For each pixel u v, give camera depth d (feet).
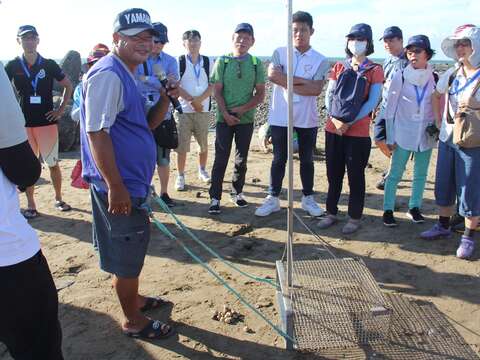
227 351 10.93
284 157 19.08
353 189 17.16
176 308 12.71
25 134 6.77
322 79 18.28
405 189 22.84
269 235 17.60
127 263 10.37
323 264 13.20
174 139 18.06
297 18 17.54
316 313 10.82
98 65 9.39
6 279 6.81
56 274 14.78
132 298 11.05
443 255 15.56
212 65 22.39
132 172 10.00
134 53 9.59
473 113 14.08
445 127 15.40
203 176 24.54
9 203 6.78
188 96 21.57
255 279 13.47
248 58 19.01
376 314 10.78
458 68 15.02
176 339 11.39
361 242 16.76
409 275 14.28
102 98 9.08
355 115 15.89
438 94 15.92
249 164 28.02
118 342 11.30
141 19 9.34
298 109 18.38
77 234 17.95
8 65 18.70
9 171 6.70
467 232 15.31
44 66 18.85
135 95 9.82
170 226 18.49
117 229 10.11
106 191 9.97
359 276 12.44
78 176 16.69
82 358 10.74
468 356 10.52
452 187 15.89
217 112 19.30
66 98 19.57
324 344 10.69
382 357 10.57
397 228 17.95
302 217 19.33
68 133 32.53
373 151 30.22
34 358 7.60
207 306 12.81
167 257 15.84
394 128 17.25
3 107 6.37
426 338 11.16
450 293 13.16
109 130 9.55
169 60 18.19
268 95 79.77
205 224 18.72
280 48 18.39
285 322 10.85
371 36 15.87
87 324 12.03
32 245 7.09
